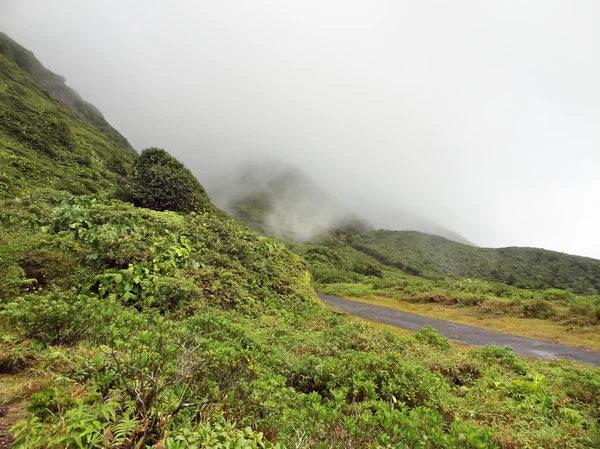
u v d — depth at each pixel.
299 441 2.62
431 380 5.77
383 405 3.20
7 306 4.29
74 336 4.13
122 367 3.08
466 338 12.68
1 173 15.34
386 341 8.57
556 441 4.26
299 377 5.47
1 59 42.53
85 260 8.37
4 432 2.25
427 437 2.84
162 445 2.16
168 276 8.91
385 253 80.75
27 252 7.13
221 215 19.95
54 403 2.43
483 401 5.61
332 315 11.99
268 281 12.80
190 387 3.24
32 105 33.03
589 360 10.20
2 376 3.06
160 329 4.70
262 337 7.31
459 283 21.86
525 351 11.08
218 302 9.27
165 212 13.47
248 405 3.49
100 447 2.12
